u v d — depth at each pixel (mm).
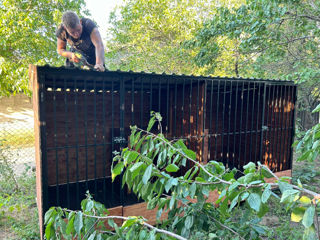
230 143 5555
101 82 3561
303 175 5438
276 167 4789
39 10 7617
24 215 3844
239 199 1040
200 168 1388
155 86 4309
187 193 1227
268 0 5191
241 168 4961
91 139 4406
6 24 6496
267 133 4691
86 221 1283
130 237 1085
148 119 4867
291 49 7562
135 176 1247
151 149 1421
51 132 4023
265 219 3592
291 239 2953
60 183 4246
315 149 1110
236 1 10219
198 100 3701
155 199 1390
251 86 4914
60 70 2643
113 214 3055
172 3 11086
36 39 6836
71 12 3021
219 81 3746
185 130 4125
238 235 1439
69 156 4242
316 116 9273
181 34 10539
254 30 5301
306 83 7301
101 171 4559
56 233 1361
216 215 1564
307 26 5488
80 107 4238
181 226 1418
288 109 4820
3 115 9477
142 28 11383
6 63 5680
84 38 3338
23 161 6918
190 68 10898
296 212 807
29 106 9977
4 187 4684
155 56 11148
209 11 10914
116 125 4590
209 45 6871
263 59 6680
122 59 12398
